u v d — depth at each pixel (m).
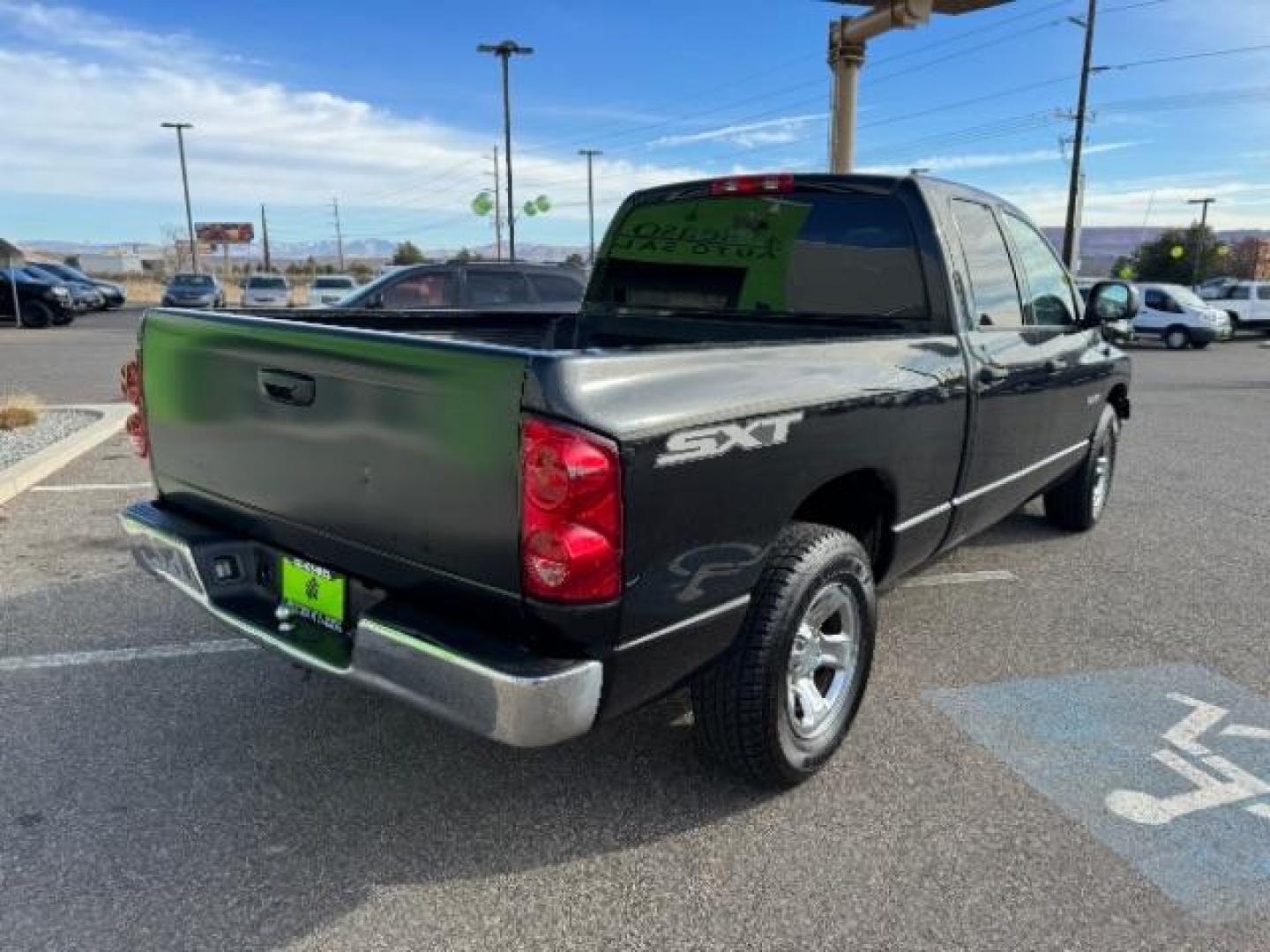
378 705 3.63
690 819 2.92
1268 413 12.53
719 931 2.43
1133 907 2.52
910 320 3.72
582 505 2.15
